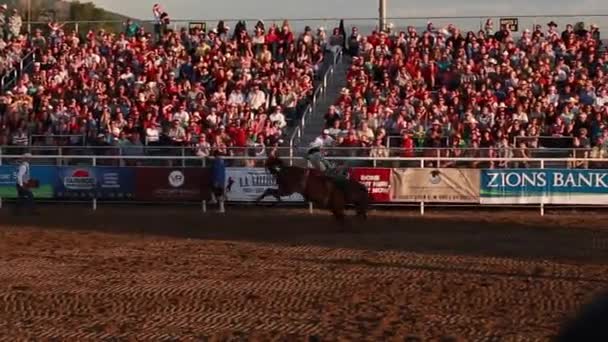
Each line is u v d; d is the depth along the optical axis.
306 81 27.86
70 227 18.92
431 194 21.58
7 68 30.36
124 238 17.31
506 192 21.50
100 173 22.55
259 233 18.03
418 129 23.81
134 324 10.16
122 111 26.45
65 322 10.27
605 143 22.02
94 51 30.36
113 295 11.82
